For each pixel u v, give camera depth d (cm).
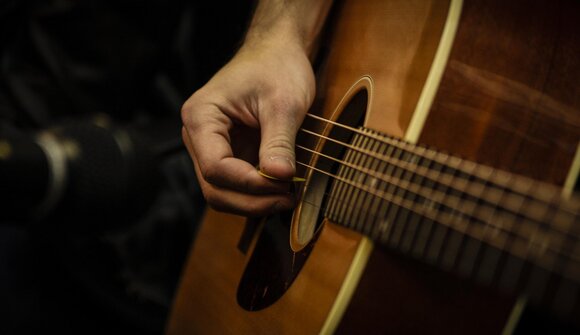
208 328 59
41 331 90
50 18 94
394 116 45
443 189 38
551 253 33
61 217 75
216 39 91
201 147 53
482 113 43
